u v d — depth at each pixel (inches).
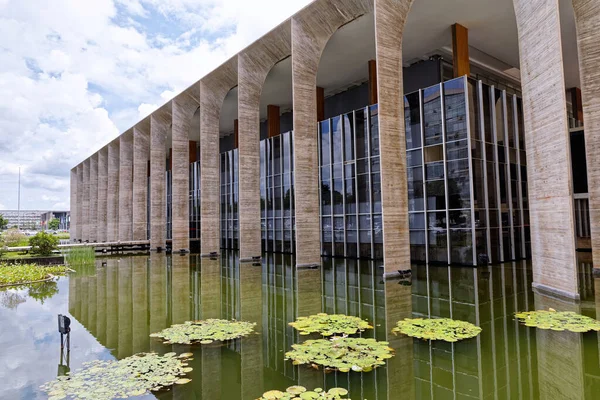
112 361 210.5
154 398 161.2
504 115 589.0
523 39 372.5
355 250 690.8
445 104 559.5
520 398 152.6
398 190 476.1
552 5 319.0
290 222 844.6
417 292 366.9
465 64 603.8
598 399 150.5
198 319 299.3
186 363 203.8
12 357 220.4
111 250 1003.9
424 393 159.6
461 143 538.3
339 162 725.9
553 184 332.5
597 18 424.5
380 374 179.9
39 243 748.0
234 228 1046.4
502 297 333.4
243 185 729.6
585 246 720.3
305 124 606.9
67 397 163.3
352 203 697.6
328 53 705.0
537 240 362.3
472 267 514.3
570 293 314.3
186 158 975.6
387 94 475.5
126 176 1322.6
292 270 566.9
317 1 568.7
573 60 767.7
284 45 674.2
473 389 161.9
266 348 223.9
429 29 620.7
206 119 856.3
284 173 867.4
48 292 434.3
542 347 208.8
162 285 463.5
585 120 441.7
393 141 477.1
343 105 901.8
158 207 1078.4
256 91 751.1
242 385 173.0
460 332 236.7
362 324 262.5
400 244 471.8
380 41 472.1
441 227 561.0
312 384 171.2
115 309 344.8
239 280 486.3
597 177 433.4
